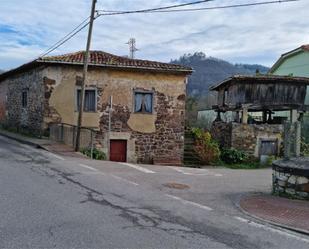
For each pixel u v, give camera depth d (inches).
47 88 688.4
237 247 203.3
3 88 1013.8
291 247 209.9
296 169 334.3
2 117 1017.5
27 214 239.1
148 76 738.8
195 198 326.6
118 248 189.2
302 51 1182.9
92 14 571.2
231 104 877.2
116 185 355.3
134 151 734.5
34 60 674.8
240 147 832.9
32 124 756.6
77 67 703.7
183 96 761.0
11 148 577.3
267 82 863.7
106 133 716.7
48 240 195.6
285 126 377.4
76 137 585.0
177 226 234.7
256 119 1017.5
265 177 531.2
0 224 217.5
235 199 332.2
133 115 732.0
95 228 219.0
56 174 386.3
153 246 195.2
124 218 243.9
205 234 222.7
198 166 752.3
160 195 327.6
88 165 468.1
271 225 253.4
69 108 701.3
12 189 305.4
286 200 329.4
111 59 740.7
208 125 1243.8
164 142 752.3
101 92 714.2
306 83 892.6
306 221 261.4
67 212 248.7
